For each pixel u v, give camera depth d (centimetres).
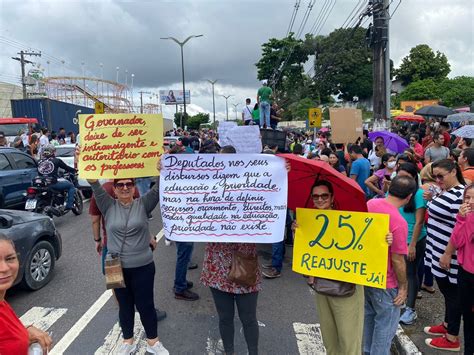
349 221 301
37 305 486
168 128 3253
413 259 424
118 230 348
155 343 362
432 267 388
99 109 1289
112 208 358
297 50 5584
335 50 5300
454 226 366
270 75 5769
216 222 330
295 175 325
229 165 329
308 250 311
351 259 301
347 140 1066
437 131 1120
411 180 312
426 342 390
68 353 379
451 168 374
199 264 629
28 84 4459
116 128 343
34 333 216
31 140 1477
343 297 302
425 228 435
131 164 347
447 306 381
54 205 894
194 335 412
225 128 704
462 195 365
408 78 6662
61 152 1264
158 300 497
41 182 855
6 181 914
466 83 4938
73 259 660
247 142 638
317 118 1502
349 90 6194
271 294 521
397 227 298
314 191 310
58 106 2547
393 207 309
